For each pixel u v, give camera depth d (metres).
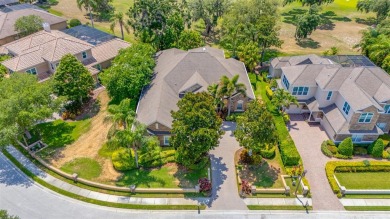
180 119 36.44
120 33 78.94
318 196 36.62
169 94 47.25
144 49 54.62
